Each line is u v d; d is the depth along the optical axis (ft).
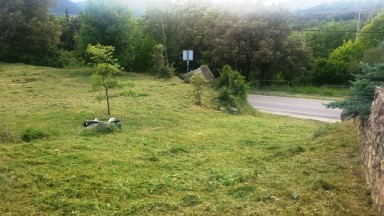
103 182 17.17
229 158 23.36
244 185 16.69
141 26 110.22
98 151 22.53
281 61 89.40
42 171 18.02
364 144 19.08
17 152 20.74
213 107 48.39
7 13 81.87
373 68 19.93
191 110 44.01
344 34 131.44
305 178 17.52
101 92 51.62
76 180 17.12
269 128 37.27
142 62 85.66
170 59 105.91
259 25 88.02
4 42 82.33
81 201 15.05
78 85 57.88
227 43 89.45
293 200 14.89
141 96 49.39
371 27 98.37
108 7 70.95
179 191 16.52
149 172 19.30
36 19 83.56
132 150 23.80
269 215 13.56
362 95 19.54
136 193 16.11
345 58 96.89
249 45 89.35
